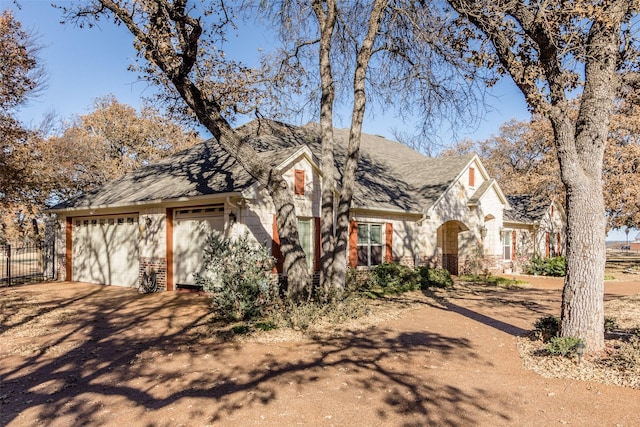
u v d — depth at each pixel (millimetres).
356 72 11781
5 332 9109
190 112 13195
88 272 17656
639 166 22312
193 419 4883
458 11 8398
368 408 5137
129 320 10133
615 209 23016
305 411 5066
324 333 8789
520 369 6543
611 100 7172
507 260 24047
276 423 4762
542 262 22359
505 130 40812
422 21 12016
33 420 4930
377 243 16250
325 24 11789
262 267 10289
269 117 14062
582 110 7273
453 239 21688
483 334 8773
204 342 8172
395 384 5926
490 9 7727
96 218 17422
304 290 10367
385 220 16391
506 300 13328
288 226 10391
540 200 26094
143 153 35094
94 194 17750
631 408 5039
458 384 5910
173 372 6512
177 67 9469
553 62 7262
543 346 7430
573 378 6055
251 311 9773
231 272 9750
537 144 29125
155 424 4773
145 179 16438
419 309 11562
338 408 5141
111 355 7445
